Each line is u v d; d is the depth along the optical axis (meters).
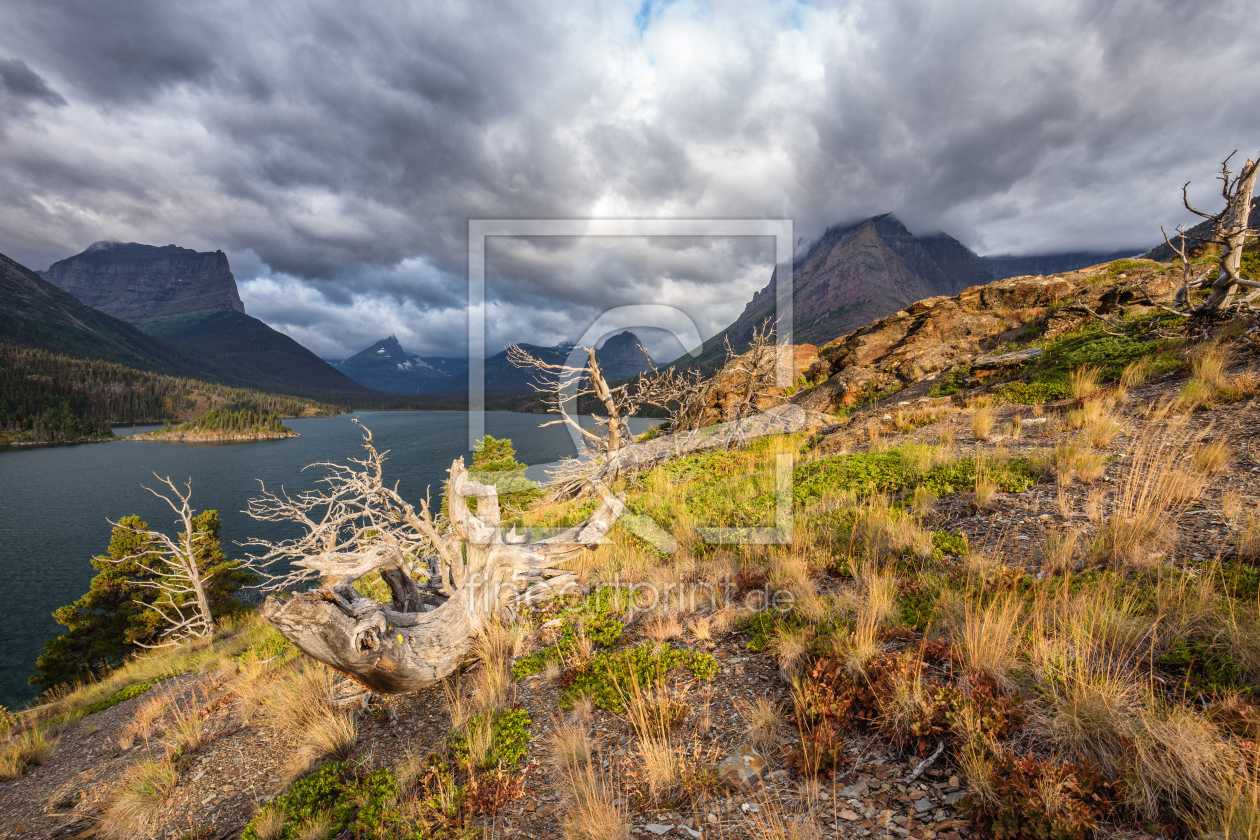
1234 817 2.16
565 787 3.69
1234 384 8.12
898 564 5.49
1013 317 19.64
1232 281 10.42
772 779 3.25
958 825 2.61
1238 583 3.59
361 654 4.82
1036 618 3.68
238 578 26.94
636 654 5.02
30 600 45.84
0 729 11.51
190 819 4.97
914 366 19.09
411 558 8.57
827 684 3.71
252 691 7.38
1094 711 2.79
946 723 3.09
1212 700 2.83
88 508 78.25
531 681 5.32
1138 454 6.44
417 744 4.89
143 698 11.34
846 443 12.94
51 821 6.18
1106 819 2.45
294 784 4.80
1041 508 6.00
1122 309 16.14
